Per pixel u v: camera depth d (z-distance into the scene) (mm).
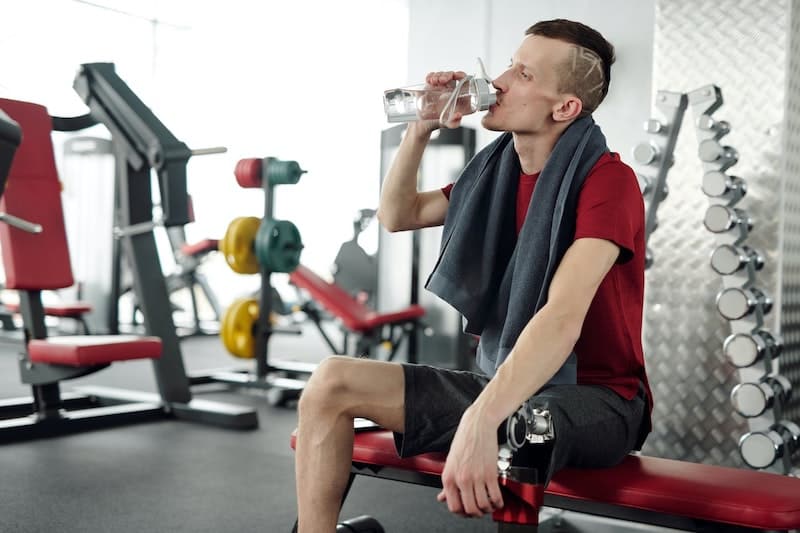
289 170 4594
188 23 8828
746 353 2342
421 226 1742
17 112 3469
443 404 1391
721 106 2496
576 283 1294
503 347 1428
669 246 2602
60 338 3506
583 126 1466
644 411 1554
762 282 2461
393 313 4809
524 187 1525
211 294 7828
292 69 9117
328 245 9000
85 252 6469
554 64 1440
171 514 2463
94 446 3367
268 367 5207
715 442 2531
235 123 9188
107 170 6430
